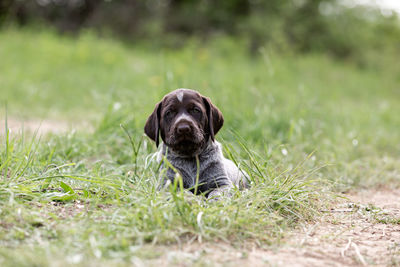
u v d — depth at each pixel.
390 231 5.48
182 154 6.07
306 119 11.89
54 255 3.90
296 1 37.66
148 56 27.39
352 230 5.46
